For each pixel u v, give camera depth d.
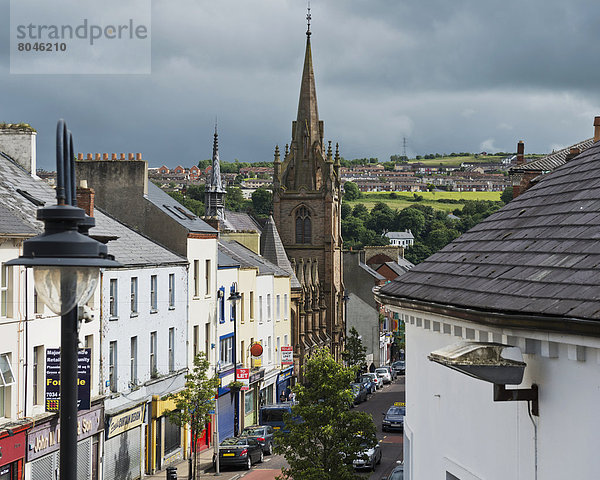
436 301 13.51
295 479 44.06
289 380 92.81
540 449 10.76
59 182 10.20
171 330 59.00
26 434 39.28
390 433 70.38
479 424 12.73
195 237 63.50
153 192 66.75
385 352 148.88
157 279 56.50
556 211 13.55
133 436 51.88
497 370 10.64
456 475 13.81
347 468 44.28
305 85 133.38
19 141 51.00
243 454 55.78
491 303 11.44
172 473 47.03
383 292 17.30
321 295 120.44
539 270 11.59
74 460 10.23
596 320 9.09
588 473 9.73
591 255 10.88
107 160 63.50
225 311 69.94
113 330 49.91
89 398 43.44
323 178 129.12
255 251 99.62
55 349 41.03
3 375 38.34
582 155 15.66
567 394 10.14
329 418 44.94
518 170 34.78
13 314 38.94
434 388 14.98
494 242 14.50
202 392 53.22
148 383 54.38
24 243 10.02
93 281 10.20
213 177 123.50
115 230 56.84
